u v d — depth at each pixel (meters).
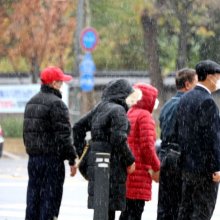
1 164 44.53
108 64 77.25
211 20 65.88
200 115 17.97
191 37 71.31
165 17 64.88
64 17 65.38
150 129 19.66
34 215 20.20
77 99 55.16
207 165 17.94
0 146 41.72
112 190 18.64
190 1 64.69
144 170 19.72
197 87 18.33
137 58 75.75
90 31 48.09
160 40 73.56
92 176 18.77
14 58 66.81
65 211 26.91
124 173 18.75
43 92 20.25
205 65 18.27
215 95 68.56
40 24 64.56
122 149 18.50
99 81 78.50
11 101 55.22
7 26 64.62
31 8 64.12
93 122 18.91
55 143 20.00
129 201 19.77
